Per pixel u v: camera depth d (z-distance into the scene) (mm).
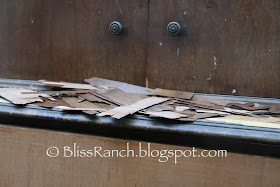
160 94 1110
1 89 1164
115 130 1025
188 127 976
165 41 1146
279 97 1098
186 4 1123
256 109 1050
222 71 1123
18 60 1238
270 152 959
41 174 1073
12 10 1219
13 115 1049
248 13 1092
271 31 1084
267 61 1095
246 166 972
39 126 1062
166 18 1139
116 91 1113
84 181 1053
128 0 1154
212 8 1110
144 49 1162
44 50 1220
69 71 1214
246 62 1106
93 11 1178
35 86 1204
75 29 1194
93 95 1100
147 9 1146
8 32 1231
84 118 1012
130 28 1163
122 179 1032
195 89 1146
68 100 1076
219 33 1113
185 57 1141
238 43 1105
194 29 1126
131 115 1007
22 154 1076
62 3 1190
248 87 1113
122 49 1176
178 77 1152
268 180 966
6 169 1094
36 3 1203
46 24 1207
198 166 994
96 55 1193
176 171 1005
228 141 973
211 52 1124
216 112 1027
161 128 981
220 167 984
